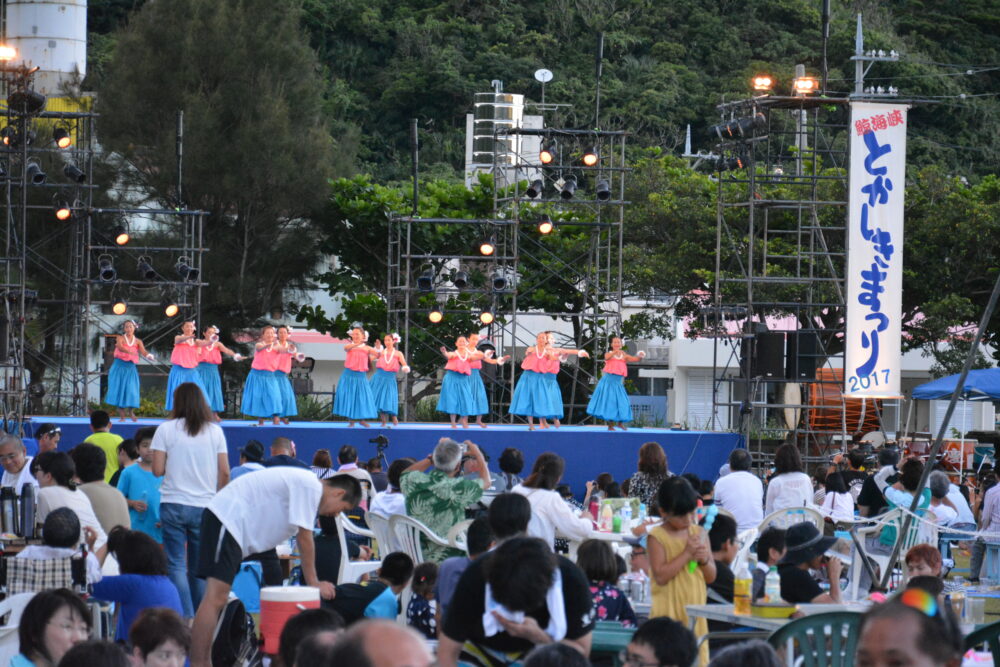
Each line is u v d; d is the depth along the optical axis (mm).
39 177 27906
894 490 15438
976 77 67875
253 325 37250
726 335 26719
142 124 36500
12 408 27062
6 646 8266
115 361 27750
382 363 27766
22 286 26594
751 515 15047
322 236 37375
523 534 7898
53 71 53438
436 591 9102
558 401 27938
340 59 69312
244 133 35875
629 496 15664
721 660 5711
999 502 16031
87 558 10047
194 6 37125
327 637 5535
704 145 66438
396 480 13461
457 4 72688
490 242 31438
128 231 35625
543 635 6703
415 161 32438
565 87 66750
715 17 72000
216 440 11977
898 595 4383
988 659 8594
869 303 23375
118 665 5676
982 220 32250
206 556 9672
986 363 33781
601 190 30875
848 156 23578
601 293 32188
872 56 32562
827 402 31859
